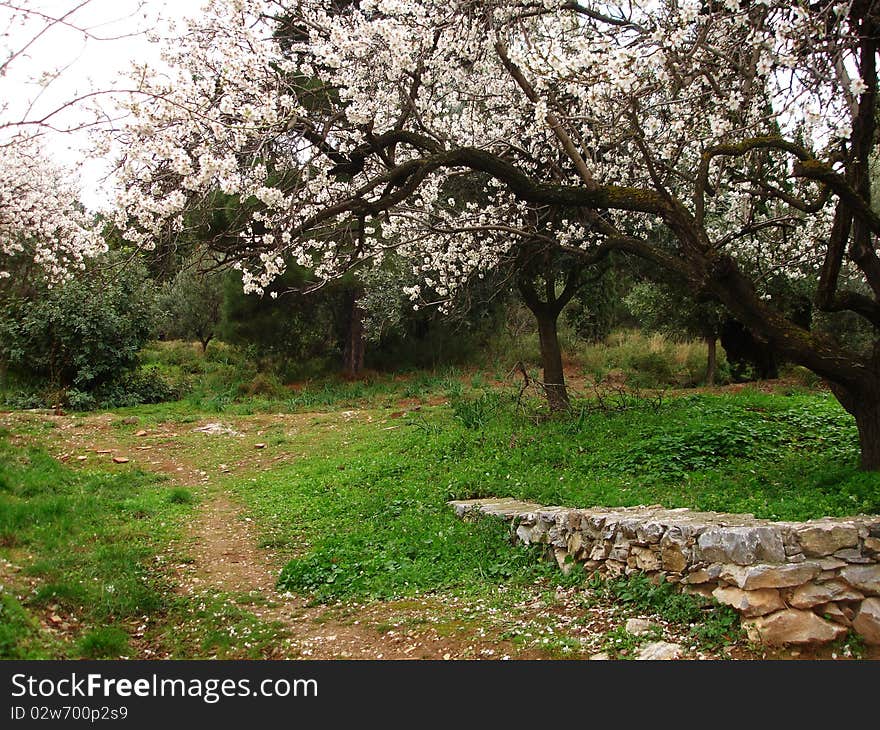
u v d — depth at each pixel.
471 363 21.98
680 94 8.32
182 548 7.37
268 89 7.20
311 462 11.65
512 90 9.82
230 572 6.72
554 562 6.27
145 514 8.62
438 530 7.34
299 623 5.45
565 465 8.98
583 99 6.54
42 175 12.98
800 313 15.34
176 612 5.66
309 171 7.80
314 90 7.54
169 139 6.25
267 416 16.59
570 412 11.90
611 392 15.47
